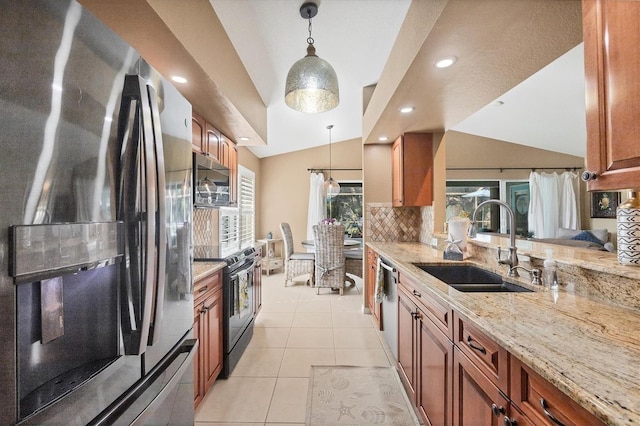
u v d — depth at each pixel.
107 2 1.17
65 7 0.70
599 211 5.94
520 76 1.82
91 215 0.76
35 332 0.69
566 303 1.20
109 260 0.82
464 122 5.45
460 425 1.22
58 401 0.68
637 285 1.09
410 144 3.24
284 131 5.26
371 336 3.03
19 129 0.59
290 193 6.78
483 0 1.16
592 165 0.93
